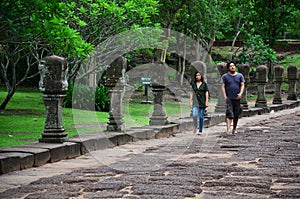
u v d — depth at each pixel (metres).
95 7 15.43
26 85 29.56
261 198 6.57
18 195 6.76
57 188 7.15
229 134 14.53
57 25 10.30
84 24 14.40
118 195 6.72
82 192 6.98
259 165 9.18
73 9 16.02
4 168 8.39
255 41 29.52
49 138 10.20
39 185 7.37
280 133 14.88
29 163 8.96
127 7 15.67
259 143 12.55
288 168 8.85
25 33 10.30
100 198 6.61
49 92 10.22
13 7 9.67
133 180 7.82
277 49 43.91
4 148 9.56
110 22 16.02
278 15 34.50
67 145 10.04
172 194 6.77
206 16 27.19
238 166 9.16
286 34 50.12
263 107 23.44
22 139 11.75
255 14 34.38
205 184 7.49
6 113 17.25
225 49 39.84
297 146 11.92
